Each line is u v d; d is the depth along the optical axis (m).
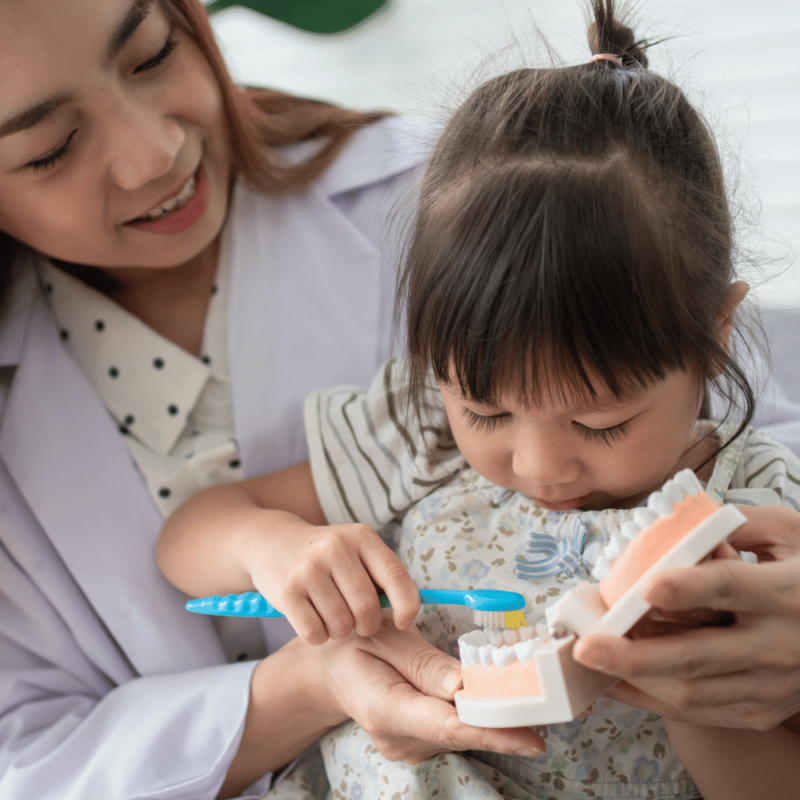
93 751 0.83
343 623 0.65
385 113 1.21
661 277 0.60
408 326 0.71
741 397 0.75
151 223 0.89
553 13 1.38
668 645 0.47
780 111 1.41
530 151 0.64
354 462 0.90
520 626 0.63
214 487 0.94
